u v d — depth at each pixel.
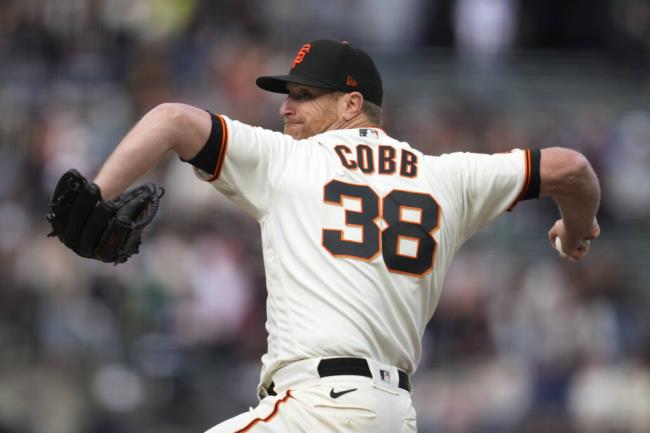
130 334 43.06
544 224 51.16
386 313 13.59
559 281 46.34
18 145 51.38
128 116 54.31
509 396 42.44
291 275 13.59
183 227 45.94
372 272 13.57
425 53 60.84
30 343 41.91
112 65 57.53
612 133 54.72
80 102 54.78
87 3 59.25
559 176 14.34
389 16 61.97
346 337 13.30
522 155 14.45
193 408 42.25
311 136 14.95
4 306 42.47
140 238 13.22
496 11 61.81
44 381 41.41
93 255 13.03
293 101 15.03
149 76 55.97
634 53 61.84
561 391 42.91
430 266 13.91
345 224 13.69
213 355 43.31
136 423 41.72
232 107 54.31
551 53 61.09
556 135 54.78
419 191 14.05
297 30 61.19
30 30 58.84
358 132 14.54
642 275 50.53
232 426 13.24
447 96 57.66
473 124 54.59
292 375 13.36
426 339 43.50
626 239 51.62
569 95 59.00
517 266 48.69
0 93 54.84
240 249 45.81
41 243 44.47
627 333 45.75
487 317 44.75
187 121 13.27
